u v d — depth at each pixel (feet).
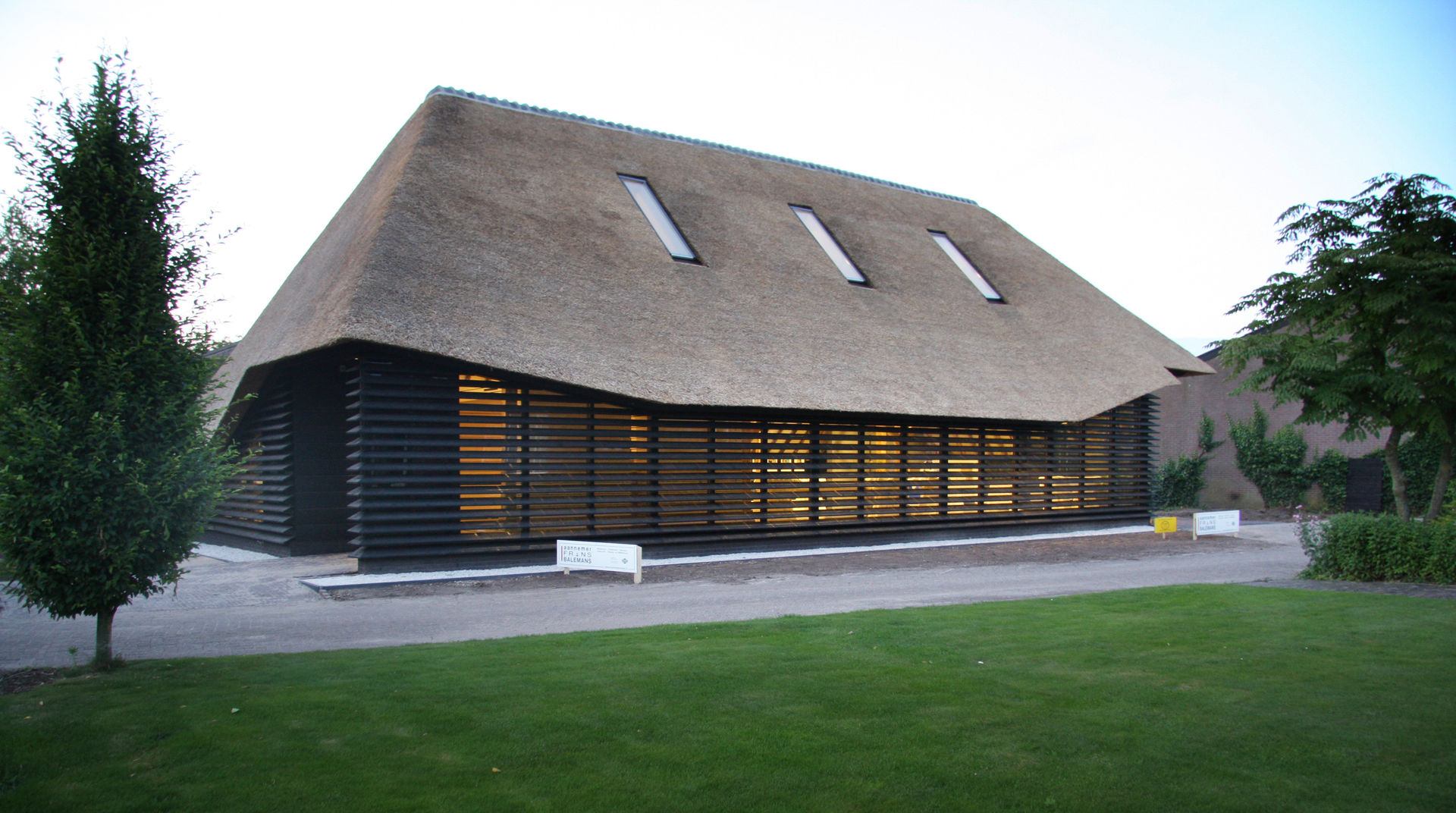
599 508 51.42
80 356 21.71
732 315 58.03
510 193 57.88
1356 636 26.68
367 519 44.09
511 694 20.10
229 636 28.78
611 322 51.80
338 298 44.80
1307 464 93.76
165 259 23.08
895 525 63.98
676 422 54.29
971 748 16.75
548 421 49.49
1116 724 18.15
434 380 45.96
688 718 18.44
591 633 27.96
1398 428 46.80
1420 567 39.27
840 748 16.72
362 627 30.50
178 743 16.75
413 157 55.72
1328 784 15.06
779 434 58.80
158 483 22.33
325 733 17.38
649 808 14.07
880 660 23.57
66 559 21.35
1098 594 36.63
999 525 69.56
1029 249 92.17
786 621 30.01
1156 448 109.81
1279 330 73.46
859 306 66.95
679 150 75.87
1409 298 43.88
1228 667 22.76
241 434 62.44
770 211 73.82
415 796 14.47
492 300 47.96
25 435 20.94
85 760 15.97
